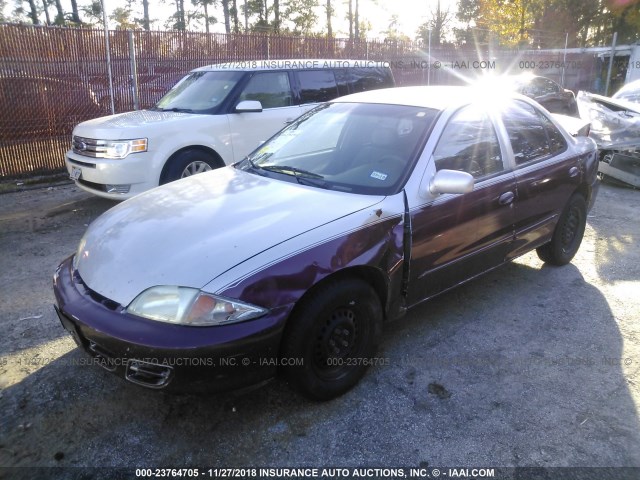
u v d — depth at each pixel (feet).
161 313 7.99
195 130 20.58
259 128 22.38
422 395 9.89
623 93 33.68
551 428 9.02
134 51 29.48
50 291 14.17
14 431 8.87
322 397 9.43
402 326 12.48
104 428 8.98
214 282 8.03
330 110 13.43
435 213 10.67
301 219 9.29
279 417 9.29
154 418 9.23
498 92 13.92
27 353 11.13
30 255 16.81
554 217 14.55
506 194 12.31
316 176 11.27
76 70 27.68
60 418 9.20
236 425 9.08
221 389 8.17
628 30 98.22
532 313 13.12
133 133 19.25
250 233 8.88
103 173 19.27
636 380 10.36
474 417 9.30
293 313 8.65
